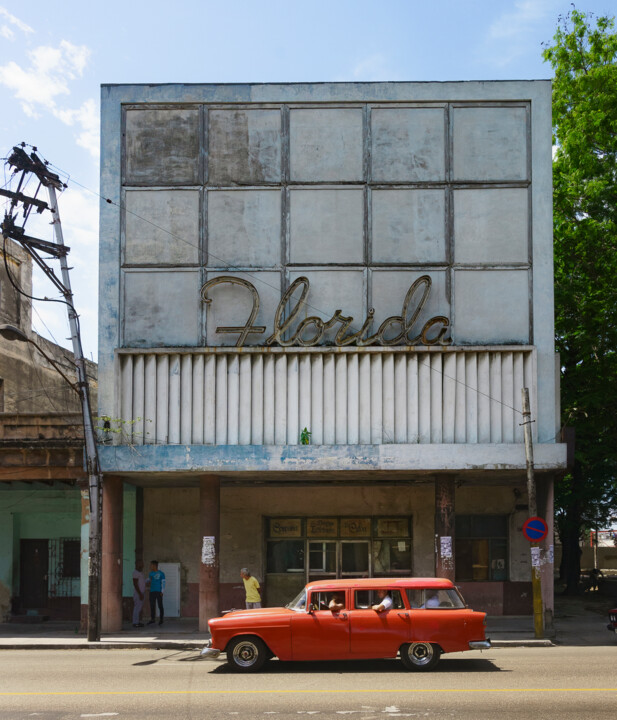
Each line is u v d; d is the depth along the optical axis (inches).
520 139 908.0
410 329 880.3
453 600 578.9
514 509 1048.2
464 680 523.8
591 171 1109.1
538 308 887.7
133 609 999.6
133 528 1045.2
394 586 579.8
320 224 901.2
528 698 458.3
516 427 869.2
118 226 903.1
